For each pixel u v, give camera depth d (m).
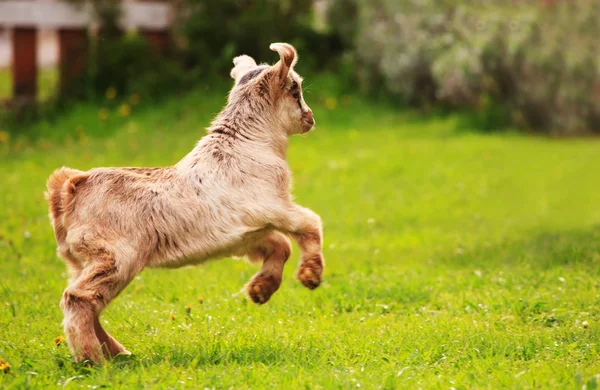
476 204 26.80
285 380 10.49
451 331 12.99
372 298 15.84
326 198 27.23
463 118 38.53
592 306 14.39
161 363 11.35
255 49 40.41
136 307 15.11
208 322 13.77
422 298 15.77
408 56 38.56
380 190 28.31
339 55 42.44
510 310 14.53
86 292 11.23
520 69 37.97
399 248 21.00
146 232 11.59
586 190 28.62
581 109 38.75
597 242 19.67
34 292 16.23
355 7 41.22
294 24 41.38
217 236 11.73
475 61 36.88
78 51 39.00
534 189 28.80
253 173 12.12
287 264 19.56
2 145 34.41
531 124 39.34
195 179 11.87
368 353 11.94
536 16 37.62
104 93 38.94
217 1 40.25
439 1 38.28
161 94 38.69
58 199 11.95
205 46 40.00
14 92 38.38
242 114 12.60
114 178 11.84
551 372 10.84
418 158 32.47
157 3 40.16
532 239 21.02
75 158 32.09
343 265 18.92
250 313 14.73
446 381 10.63
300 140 35.31
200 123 36.38
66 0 38.50
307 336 12.87
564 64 38.00
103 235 11.48
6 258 19.45
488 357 11.65
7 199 26.06
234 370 10.97
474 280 16.72
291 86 12.98
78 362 11.19
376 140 35.38
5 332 13.27
